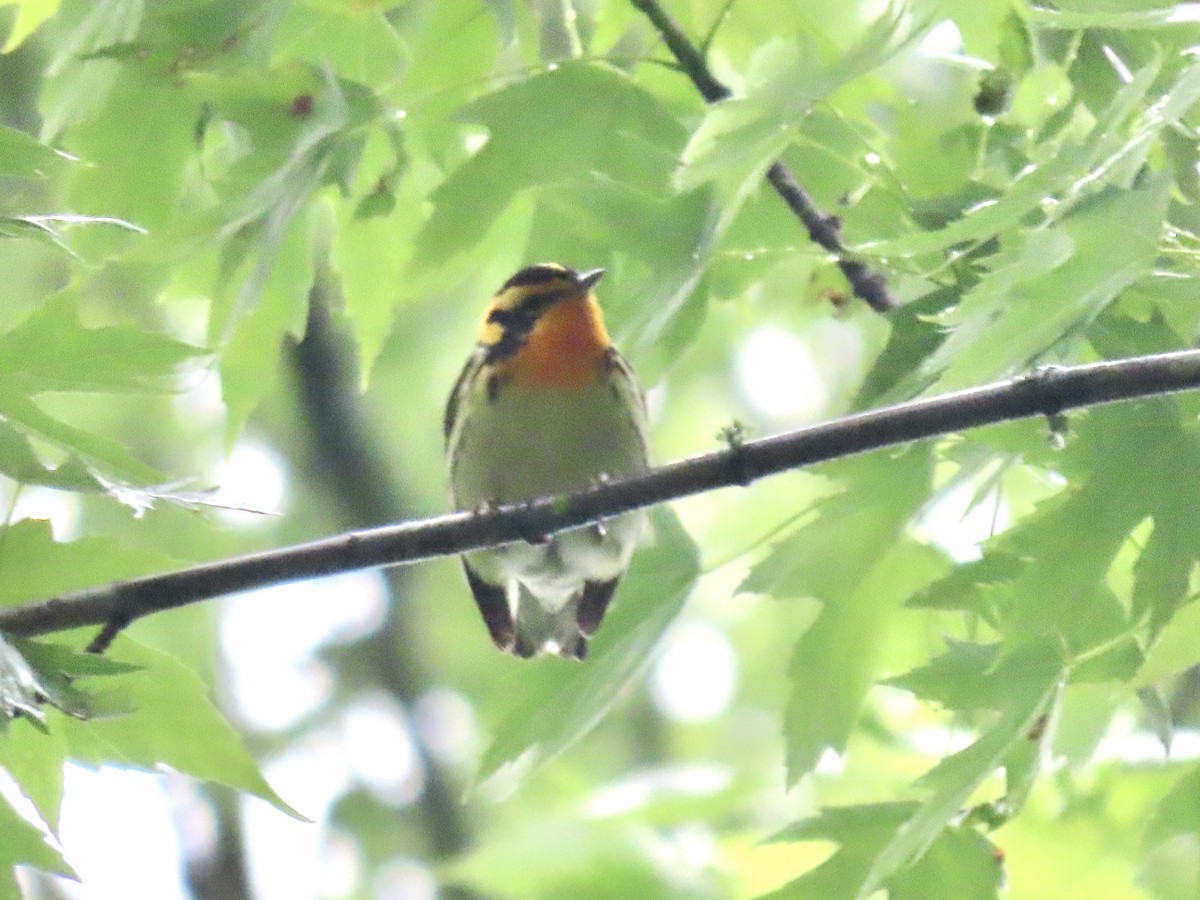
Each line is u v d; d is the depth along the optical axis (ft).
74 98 29.86
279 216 28.02
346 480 62.28
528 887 41.34
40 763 24.66
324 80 27.99
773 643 61.00
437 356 62.18
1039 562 23.38
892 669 28.81
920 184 29.96
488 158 29.71
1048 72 31.86
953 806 24.43
